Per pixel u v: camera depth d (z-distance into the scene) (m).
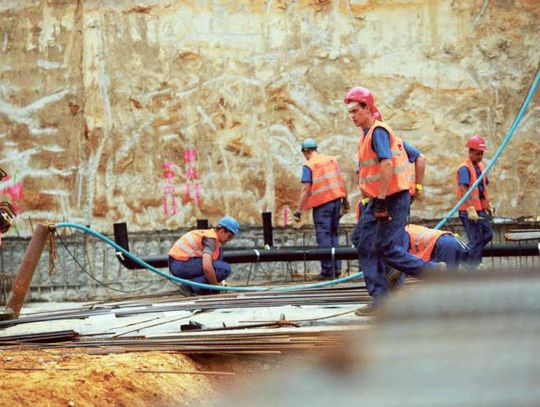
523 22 36.75
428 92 36.81
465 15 36.75
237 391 5.71
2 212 22.45
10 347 17.72
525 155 36.69
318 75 36.97
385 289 20.64
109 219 37.06
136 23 37.19
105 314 24.20
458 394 5.00
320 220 32.34
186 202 37.03
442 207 36.69
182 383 14.77
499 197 36.56
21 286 24.44
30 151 37.22
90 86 37.19
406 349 5.25
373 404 5.09
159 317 23.22
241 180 36.97
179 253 28.28
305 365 5.60
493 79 36.78
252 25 37.12
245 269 36.75
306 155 32.81
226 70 37.09
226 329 19.53
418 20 36.84
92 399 12.98
